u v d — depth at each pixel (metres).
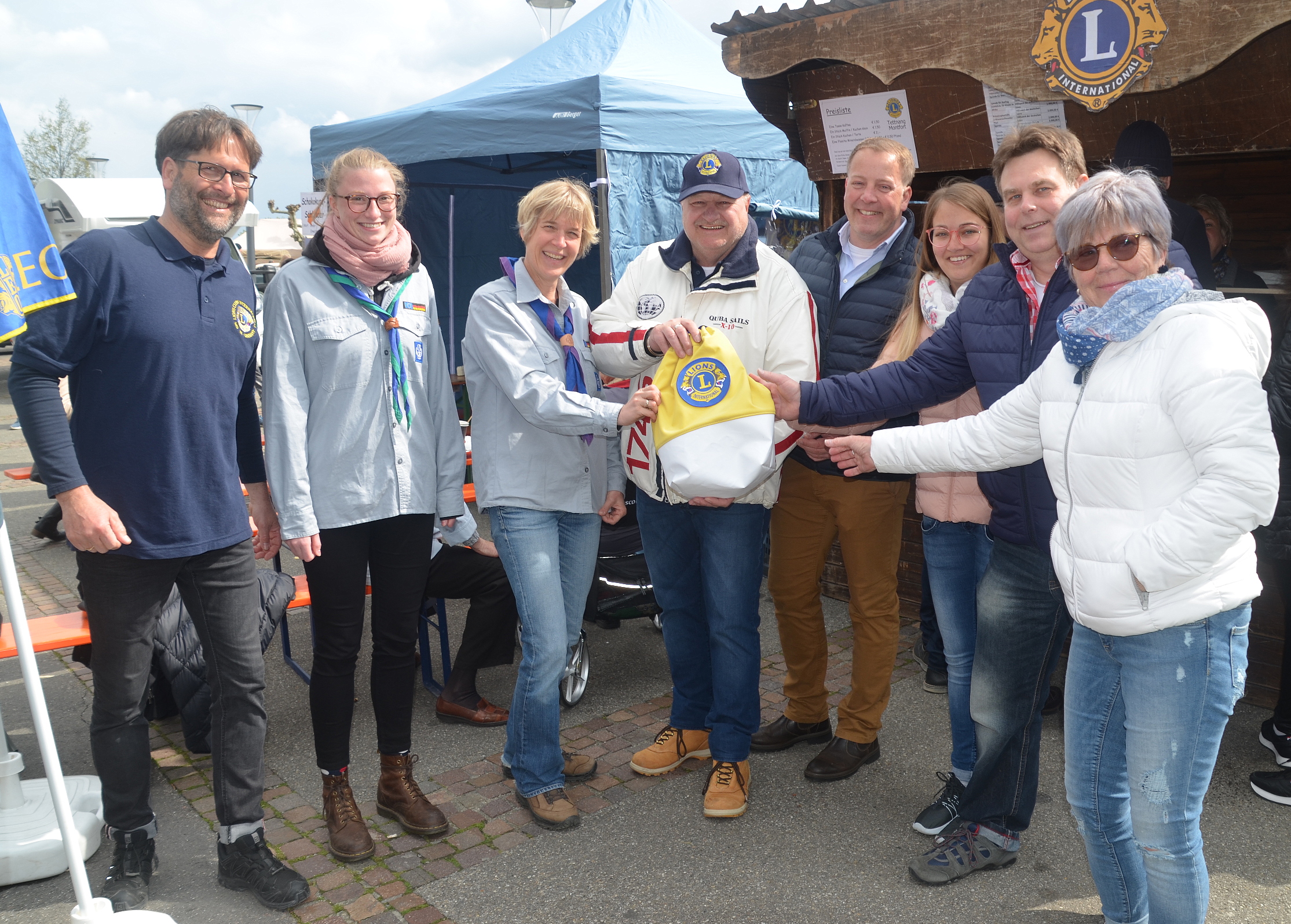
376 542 2.88
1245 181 6.61
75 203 11.65
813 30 4.53
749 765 3.39
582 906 2.64
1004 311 2.47
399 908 2.64
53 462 2.29
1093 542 1.97
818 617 3.44
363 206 2.66
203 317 2.49
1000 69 3.92
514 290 2.96
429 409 2.93
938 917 2.59
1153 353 1.87
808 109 5.04
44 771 3.38
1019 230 2.38
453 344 9.83
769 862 2.85
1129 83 3.56
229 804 2.67
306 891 2.67
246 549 2.66
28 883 2.78
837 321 3.20
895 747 3.58
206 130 2.37
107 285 2.34
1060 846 2.92
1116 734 2.14
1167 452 1.86
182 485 2.48
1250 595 1.92
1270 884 2.72
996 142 4.40
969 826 2.82
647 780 3.37
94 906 2.28
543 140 6.23
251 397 2.84
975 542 2.91
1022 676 2.60
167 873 2.82
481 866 2.84
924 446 2.46
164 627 3.35
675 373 2.83
